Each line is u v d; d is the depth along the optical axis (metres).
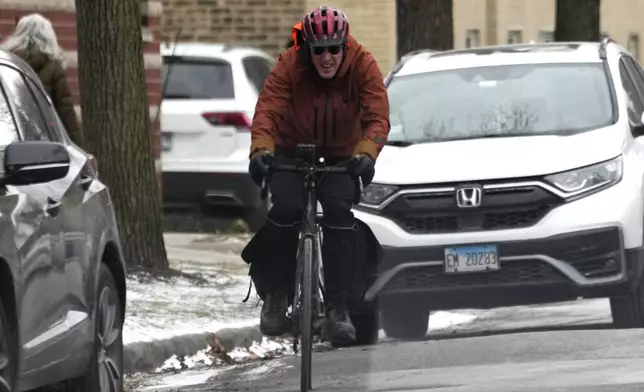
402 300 32.28
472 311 41.50
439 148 33.34
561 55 36.50
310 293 24.52
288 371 29.66
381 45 87.12
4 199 19.88
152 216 40.66
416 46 53.84
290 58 25.23
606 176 32.34
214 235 55.31
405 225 32.22
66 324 21.41
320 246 25.52
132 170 40.19
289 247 25.50
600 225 31.92
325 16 24.59
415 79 36.31
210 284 40.09
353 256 25.61
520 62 36.28
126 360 29.45
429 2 53.78
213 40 84.19
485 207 32.03
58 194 21.81
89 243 22.69
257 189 55.81
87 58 39.94
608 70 35.84
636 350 28.75
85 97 40.09
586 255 32.00
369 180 24.98
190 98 55.91
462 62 36.56
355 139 25.80
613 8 112.94
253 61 57.56
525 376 25.77
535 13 106.50
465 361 28.75
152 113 55.56
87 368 22.39
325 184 25.23
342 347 33.16
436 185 32.16
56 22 50.69
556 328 35.78
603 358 27.80
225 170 55.44
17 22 38.66
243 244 52.53
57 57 36.06
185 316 34.03
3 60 22.80
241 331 33.31
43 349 20.33
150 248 40.62
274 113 25.12
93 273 22.66
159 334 31.17
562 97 35.16
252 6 83.88
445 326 39.03
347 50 25.03
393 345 31.95
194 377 29.47
